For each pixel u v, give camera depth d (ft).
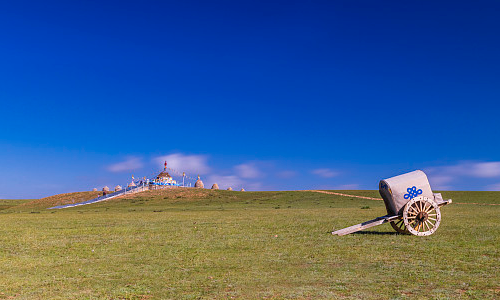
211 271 45.62
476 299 32.40
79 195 364.99
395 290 35.65
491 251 52.60
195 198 307.99
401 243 61.16
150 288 38.60
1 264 51.47
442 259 48.42
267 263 49.57
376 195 282.77
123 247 64.13
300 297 34.12
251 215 138.41
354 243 62.80
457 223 88.02
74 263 51.80
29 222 120.37
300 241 66.85
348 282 39.09
